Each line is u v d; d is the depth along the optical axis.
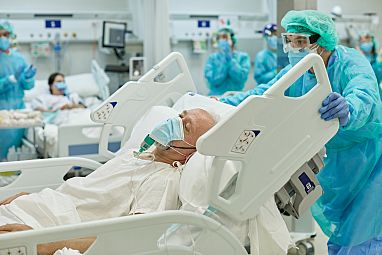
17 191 2.36
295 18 2.15
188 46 5.98
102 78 5.16
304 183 1.89
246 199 1.78
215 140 1.66
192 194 1.89
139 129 2.45
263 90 2.46
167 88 2.62
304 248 3.04
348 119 1.84
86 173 4.12
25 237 1.51
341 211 2.33
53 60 5.48
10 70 4.75
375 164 2.26
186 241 1.81
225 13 6.08
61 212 2.00
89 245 1.82
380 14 6.77
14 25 5.20
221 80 5.65
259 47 6.32
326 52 2.23
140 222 1.66
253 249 1.85
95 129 3.85
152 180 2.04
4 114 3.85
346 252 2.31
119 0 5.71
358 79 2.04
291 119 1.77
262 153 1.75
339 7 6.23
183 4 6.06
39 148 4.25
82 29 5.43
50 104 4.91
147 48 4.22
